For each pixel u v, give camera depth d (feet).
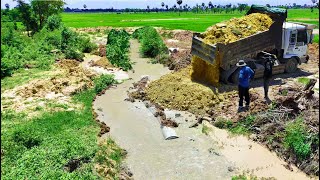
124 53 103.50
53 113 54.54
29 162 36.88
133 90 68.85
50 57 98.89
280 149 41.81
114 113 56.49
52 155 38.14
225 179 36.78
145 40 111.04
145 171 38.55
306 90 50.44
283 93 57.11
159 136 47.65
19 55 94.79
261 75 65.92
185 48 118.83
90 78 76.48
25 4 168.25
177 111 56.13
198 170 38.68
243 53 62.80
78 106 59.00
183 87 60.59
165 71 86.38
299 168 38.63
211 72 60.85
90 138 44.91
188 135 47.70
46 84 68.95
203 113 53.93
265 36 65.16
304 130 41.11
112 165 38.68
